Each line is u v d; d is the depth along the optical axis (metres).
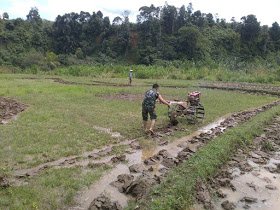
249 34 106.56
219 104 24.38
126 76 59.41
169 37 103.19
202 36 102.81
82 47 109.88
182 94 30.70
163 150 11.98
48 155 11.30
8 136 13.34
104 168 10.21
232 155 12.09
